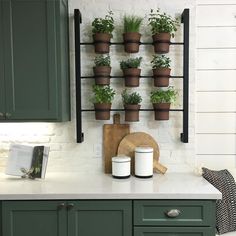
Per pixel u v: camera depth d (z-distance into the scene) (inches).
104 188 67.6
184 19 80.2
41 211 64.1
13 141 86.4
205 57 87.5
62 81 74.1
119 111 86.1
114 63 85.9
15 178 78.7
